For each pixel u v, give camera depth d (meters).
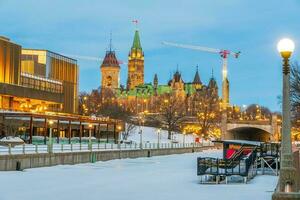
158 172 65.19
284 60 19.52
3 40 131.12
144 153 113.19
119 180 52.19
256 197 33.72
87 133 142.88
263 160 55.72
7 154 60.38
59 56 170.50
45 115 100.25
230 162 47.41
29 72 150.00
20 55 139.88
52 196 36.94
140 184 47.03
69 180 51.88
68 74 174.00
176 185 45.47
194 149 151.50
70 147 84.31
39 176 56.09
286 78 19.50
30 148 78.81
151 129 199.12
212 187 42.53
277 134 193.62
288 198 18.61
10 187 44.00
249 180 48.00
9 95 129.38
